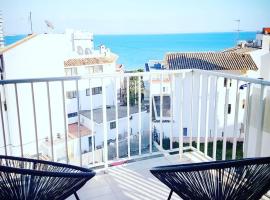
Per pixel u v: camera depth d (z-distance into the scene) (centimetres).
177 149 363
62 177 138
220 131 1285
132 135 1483
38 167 194
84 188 278
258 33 2439
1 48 1562
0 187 138
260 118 244
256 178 138
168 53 1828
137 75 323
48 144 1220
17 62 1445
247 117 265
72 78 289
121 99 1852
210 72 313
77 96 299
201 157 347
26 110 1247
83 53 2606
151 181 293
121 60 7356
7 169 129
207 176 136
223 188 136
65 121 301
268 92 240
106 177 301
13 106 1203
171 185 155
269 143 257
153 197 263
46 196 142
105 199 261
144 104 1619
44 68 1531
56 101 1323
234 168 131
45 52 1529
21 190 138
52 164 194
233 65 1612
